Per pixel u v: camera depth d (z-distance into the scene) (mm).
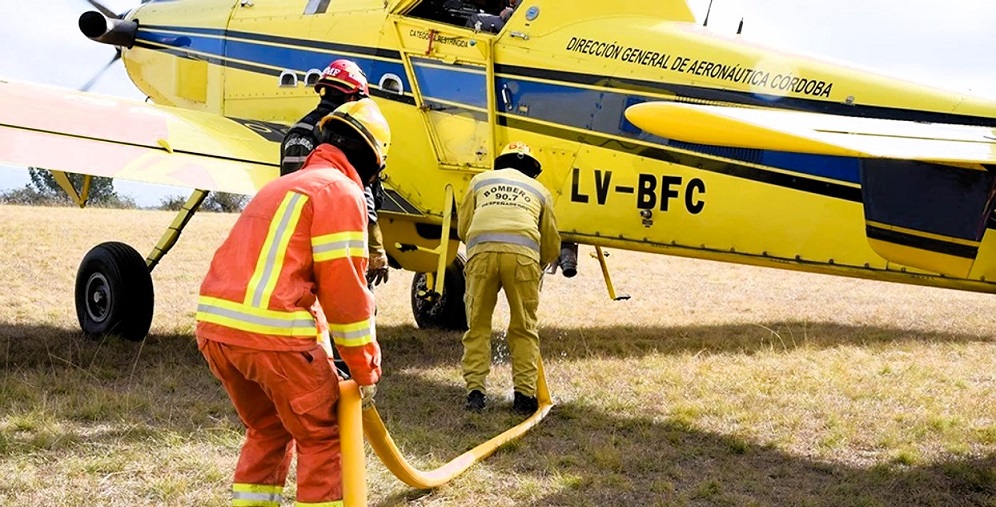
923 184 4230
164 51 8250
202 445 4051
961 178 4137
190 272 10109
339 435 2928
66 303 7762
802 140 3291
